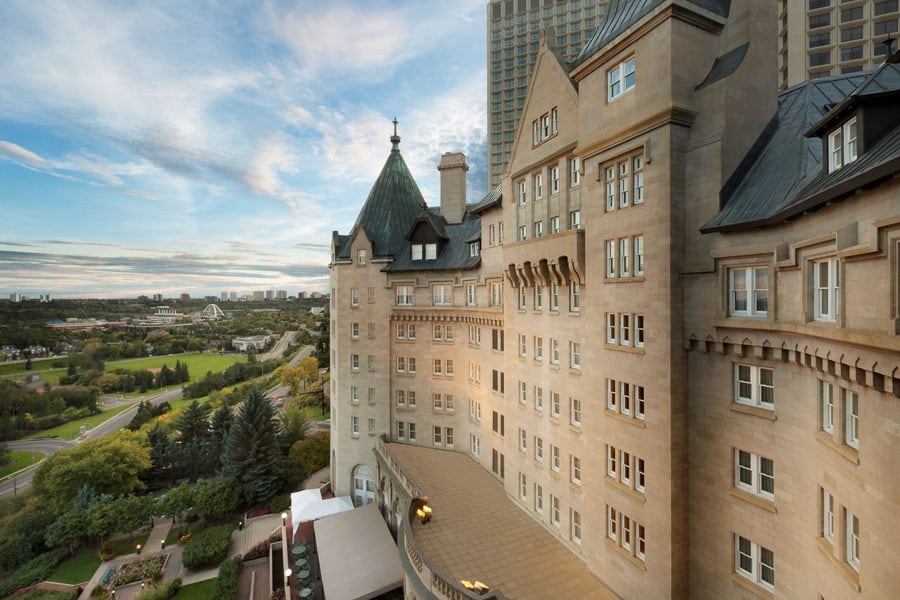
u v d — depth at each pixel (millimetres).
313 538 41000
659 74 17000
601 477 20203
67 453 55312
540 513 26188
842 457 11148
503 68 121438
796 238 13055
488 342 34188
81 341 198875
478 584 19078
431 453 38406
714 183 16156
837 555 11414
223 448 63594
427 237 40844
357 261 43750
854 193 9969
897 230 8547
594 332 20703
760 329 14320
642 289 17953
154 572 38812
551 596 19266
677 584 16766
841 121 11562
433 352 40188
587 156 20891
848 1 69500
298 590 33594
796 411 13578
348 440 44500
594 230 20609
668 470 16797
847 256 10133
